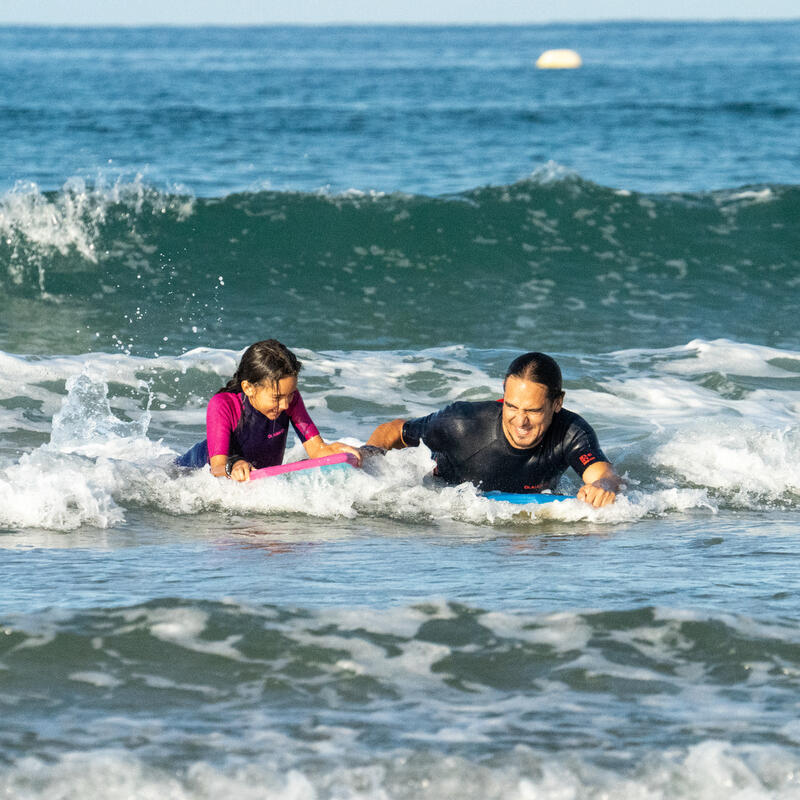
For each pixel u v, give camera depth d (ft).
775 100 452.76
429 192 216.74
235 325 121.08
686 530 55.36
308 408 83.20
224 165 247.70
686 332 122.72
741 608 40.91
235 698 33.32
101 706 32.60
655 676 35.09
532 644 37.29
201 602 39.91
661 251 154.92
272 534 53.57
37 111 373.20
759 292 143.13
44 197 146.30
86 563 47.29
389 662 35.83
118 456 67.82
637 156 279.49
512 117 375.25
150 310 126.93
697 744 30.68
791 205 165.99
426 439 61.93
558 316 128.26
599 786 28.78
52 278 136.98
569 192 164.86
